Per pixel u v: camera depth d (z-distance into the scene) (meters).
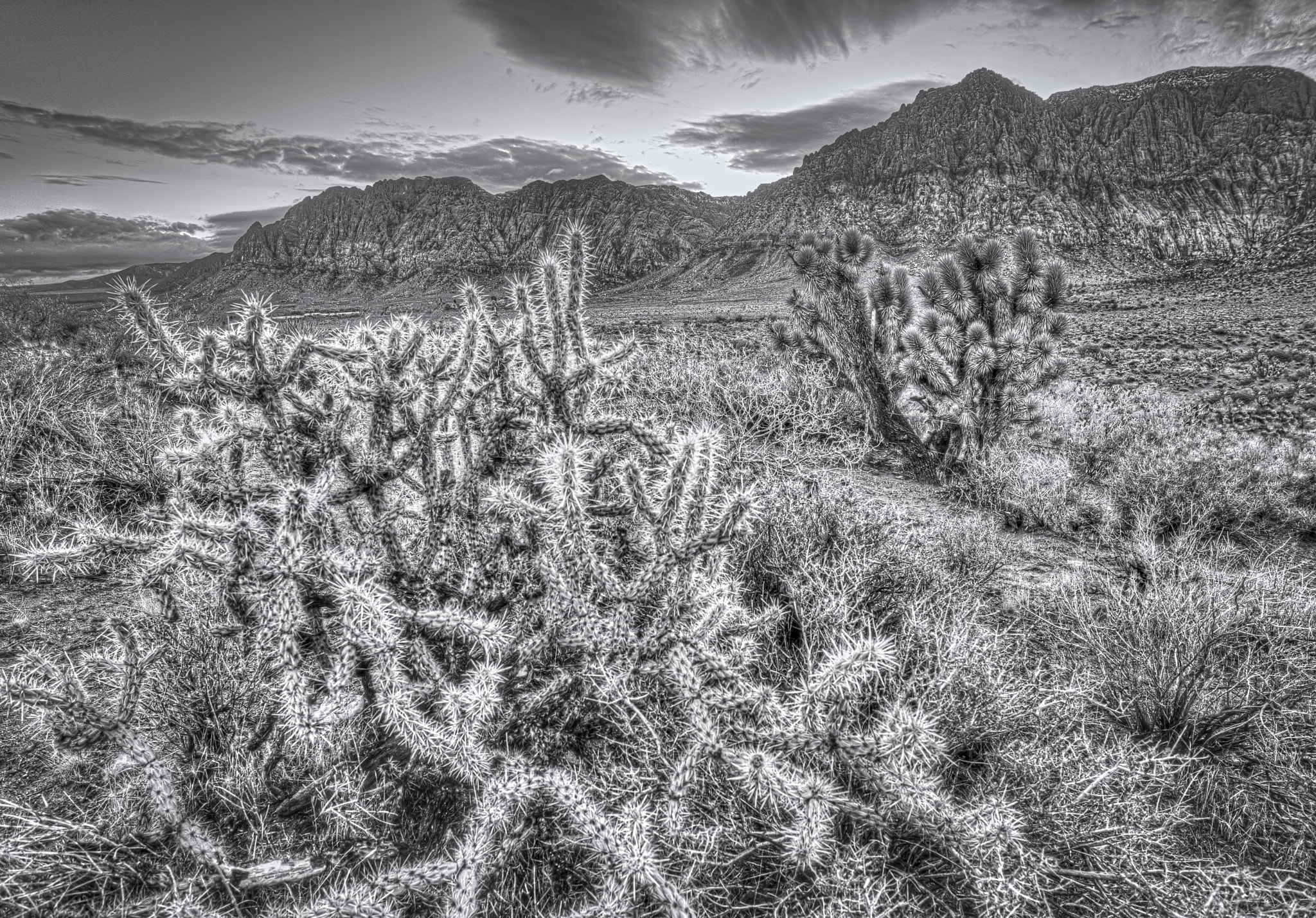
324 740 2.07
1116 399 13.70
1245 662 3.42
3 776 2.52
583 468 2.97
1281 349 20.95
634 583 2.39
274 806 2.33
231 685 2.54
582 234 2.99
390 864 2.15
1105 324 33.59
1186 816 2.52
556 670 2.38
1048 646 3.79
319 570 2.31
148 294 2.77
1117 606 3.95
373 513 2.78
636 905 1.90
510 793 1.90
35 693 2.01
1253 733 3.06
